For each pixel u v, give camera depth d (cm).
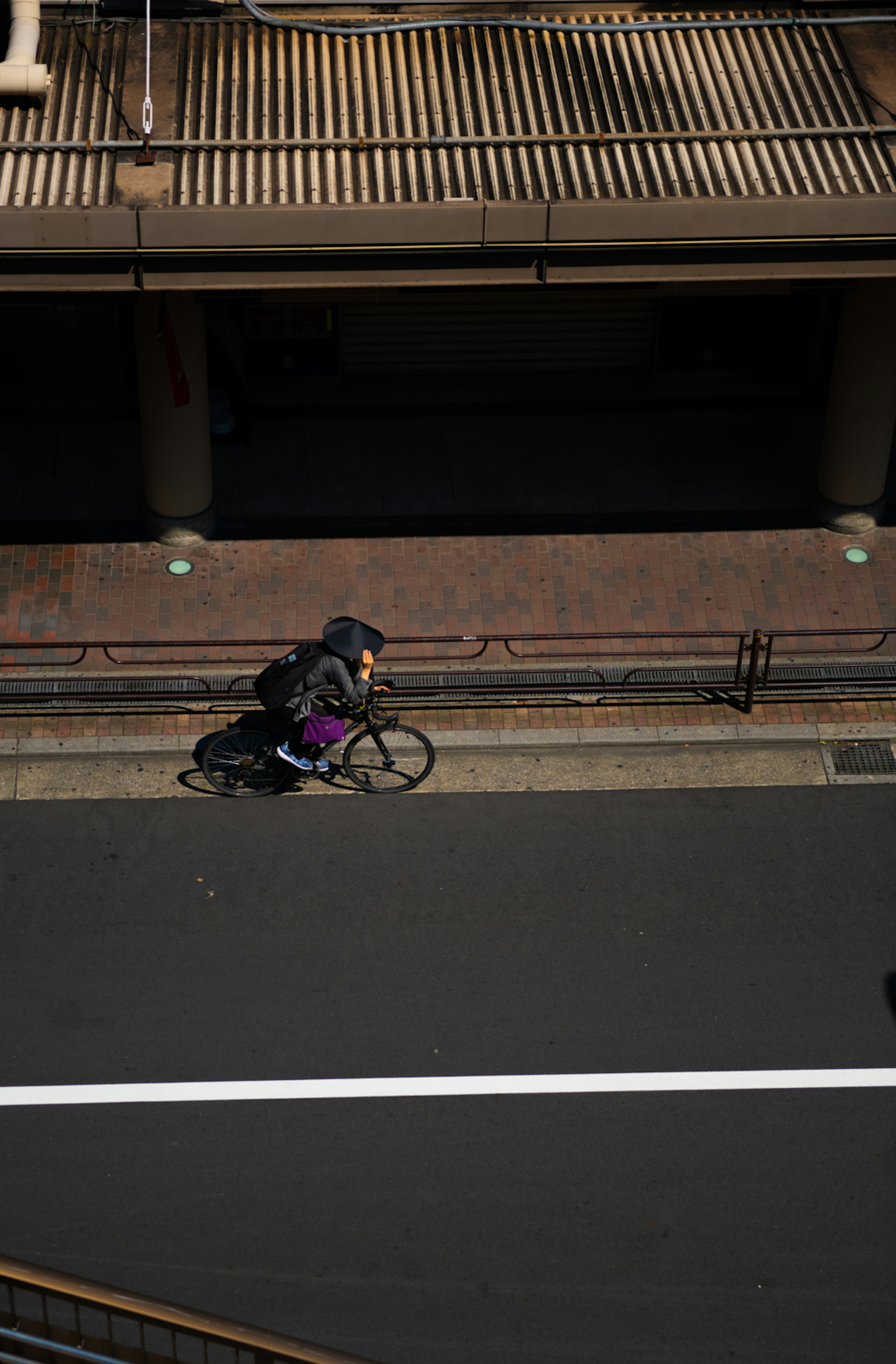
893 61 1366
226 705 1366
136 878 1198
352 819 1258
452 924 1167
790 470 1695
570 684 1377
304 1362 616
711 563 1559
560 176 1248
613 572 1547
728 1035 1086
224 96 1305
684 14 1383
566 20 1383
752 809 1281
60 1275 629
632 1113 1030
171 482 1496
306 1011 1095
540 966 1134
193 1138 1008
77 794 1273
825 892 1203
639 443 1727
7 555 1527
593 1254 946
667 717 1371
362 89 1325
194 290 1194
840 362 1497
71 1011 1088
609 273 1220
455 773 1311
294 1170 990
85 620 1466
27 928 1151
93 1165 989
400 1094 1039
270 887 1194
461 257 1198
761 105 1323
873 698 1396
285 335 1772
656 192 1231
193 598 1497
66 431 1697
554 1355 894
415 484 1658
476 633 1474
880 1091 1051
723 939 1160
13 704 1355
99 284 1184
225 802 1270
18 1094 1030
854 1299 927
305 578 1525
